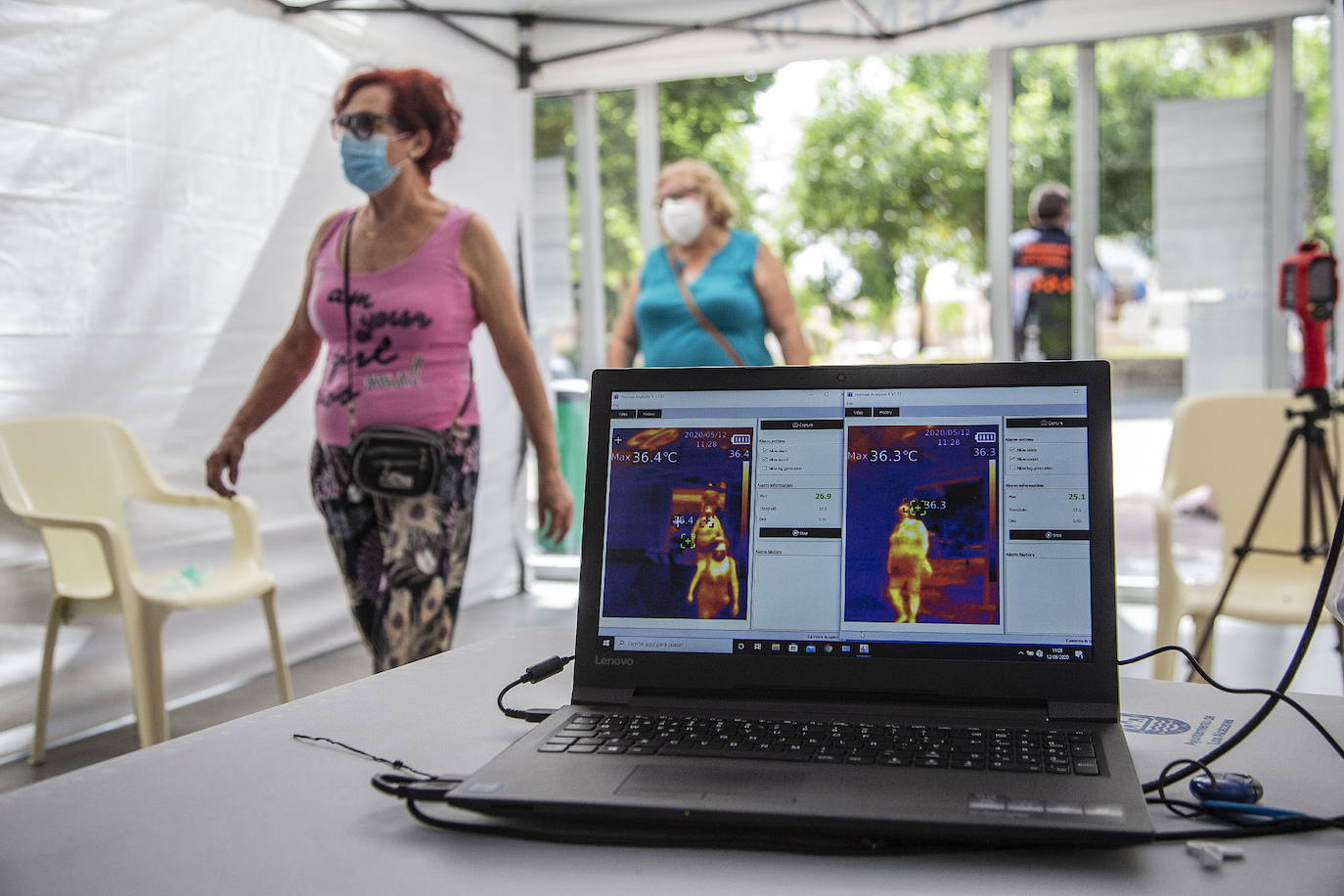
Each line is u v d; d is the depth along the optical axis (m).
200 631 3.82
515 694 1.17
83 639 3.40
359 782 0.92
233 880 0.74
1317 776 0.90
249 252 3.89
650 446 1.12
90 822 0.85
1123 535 4.89
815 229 5.16
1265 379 4.65
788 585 1.06
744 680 1.05
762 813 0.78
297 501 4.20
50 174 3.27
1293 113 4.52
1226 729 1.03
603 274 5.54
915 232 5.02
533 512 5.71
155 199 3.57
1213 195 4.65
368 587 3.15
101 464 3.39
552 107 5.51
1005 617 1.02
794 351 4.50
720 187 4.47
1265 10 4.32
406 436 3.01
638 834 0.80
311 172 4.11
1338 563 0.98
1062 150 4.80
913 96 4.96
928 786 0.82
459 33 4.72
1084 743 0.91
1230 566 3.22
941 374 1.08
